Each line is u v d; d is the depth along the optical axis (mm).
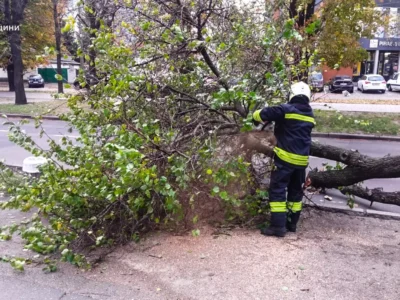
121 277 3480
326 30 11531
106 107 4191
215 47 4785
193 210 4543
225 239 4219
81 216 4062
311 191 5965
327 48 11641
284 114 4148
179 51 4621
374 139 12680
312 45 6086
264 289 3250
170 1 4586
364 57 12773
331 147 4922
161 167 3998
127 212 4062
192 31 4777
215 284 3330
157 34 4645
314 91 6062
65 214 4023
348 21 11781
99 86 4375
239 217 4730
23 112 18047
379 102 21938
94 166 3652
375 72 41469
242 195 4625
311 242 4211
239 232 4441
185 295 3182
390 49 40719
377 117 15000
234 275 3471
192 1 4586
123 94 4203
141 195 3865
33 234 3633
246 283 3340
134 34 4648
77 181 3738
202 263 3689
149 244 4102
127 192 3615
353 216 5148
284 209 4312
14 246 4156
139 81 4309
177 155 4051
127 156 3225
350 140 12562
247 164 4086
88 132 4211
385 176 4598
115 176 3721
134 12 4664
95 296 3193
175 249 3984
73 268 3656
